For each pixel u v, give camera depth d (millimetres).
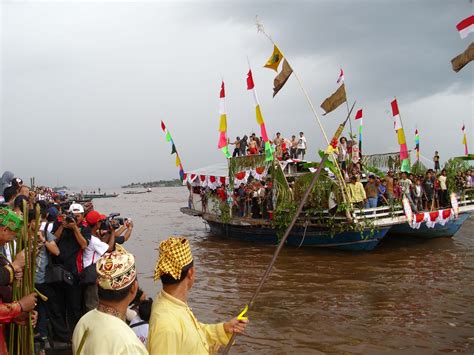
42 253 6406
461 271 12203
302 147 21641
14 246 4910
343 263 13859
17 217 4039
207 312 9281
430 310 9008
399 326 8172
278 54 15141
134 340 2783
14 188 6707
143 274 12953
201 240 20469
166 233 24047
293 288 11070
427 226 16469
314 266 13562
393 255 14883
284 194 16453
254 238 18641
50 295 6520
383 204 16281
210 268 13891
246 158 18750
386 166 19438
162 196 110750
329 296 10273
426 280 11391
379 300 9828
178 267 3088
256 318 8789
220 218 19469
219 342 3529
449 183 17719
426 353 6969
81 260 6852
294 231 16469
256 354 7004
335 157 15898
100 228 7832
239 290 11031
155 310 3115
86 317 2924
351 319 8641
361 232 14703
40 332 6398
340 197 14883
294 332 7977
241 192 19969
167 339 2965
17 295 3975
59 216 6906
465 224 22312
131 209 52625
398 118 17031
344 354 6984
